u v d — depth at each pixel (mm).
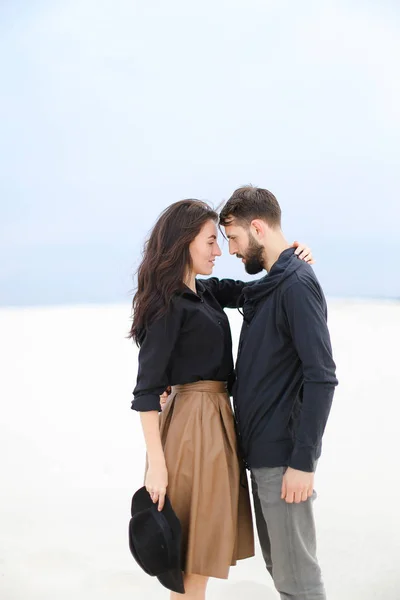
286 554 2340
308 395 2230
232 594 3039
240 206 2482
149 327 2371
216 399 2455
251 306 2473
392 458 5363
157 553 2285
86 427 6984
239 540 2480
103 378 10078
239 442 2494
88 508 4445
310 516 2373
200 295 2539
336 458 5453
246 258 2520
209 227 2449
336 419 6727
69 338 15086
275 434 2340
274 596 3018
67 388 9297
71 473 5320
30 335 15805
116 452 5977
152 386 2367
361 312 18719
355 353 11195
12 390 9188
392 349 11547
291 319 2285
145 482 2432
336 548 3615
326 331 2283
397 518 4051
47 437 6566
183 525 2369
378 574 3268
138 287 2457
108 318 19484
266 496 2363
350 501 4402
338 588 3152
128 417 7461
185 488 2371
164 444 2471
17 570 3354
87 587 3152
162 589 3129
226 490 2363
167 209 2473
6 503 4531
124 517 4285
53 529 4031
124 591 3115
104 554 3641
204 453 2365
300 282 2297
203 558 2340
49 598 3043
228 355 2498
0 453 5945
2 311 23922
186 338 2408
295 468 2240
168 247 2412
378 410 6988
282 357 2361
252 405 2369
